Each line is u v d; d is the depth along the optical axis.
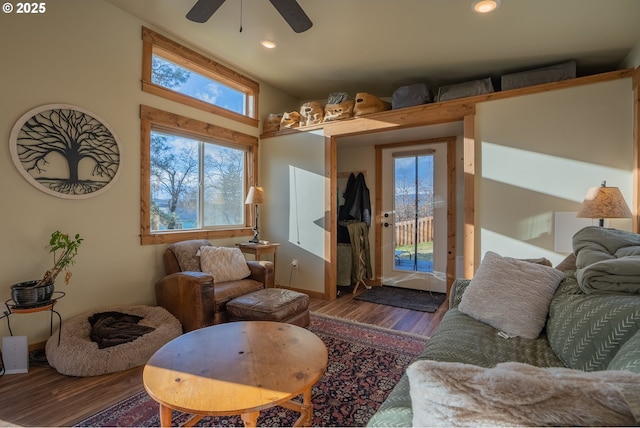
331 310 3.50
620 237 1.62
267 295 2.73
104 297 2.78
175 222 3.45
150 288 3.13
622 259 1.36
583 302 1.38
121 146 2.88
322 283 3.95
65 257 2.40
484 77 3.56
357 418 1.66
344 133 3.75
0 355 2.19
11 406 1.76
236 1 2.49
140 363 2.20
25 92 2.34
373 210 4.82
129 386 1.96
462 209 4.15
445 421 0.62
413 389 0.68
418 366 0.69
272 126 4.32
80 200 2.63
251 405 1.13
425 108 3.28
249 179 4.28
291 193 4.18
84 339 2.29
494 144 2.96
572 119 2.68
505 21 2.51
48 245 2.45
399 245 4.63
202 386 1.23
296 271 4.15
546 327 1.58
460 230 4.17
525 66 3.25
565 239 2.62
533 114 2.82
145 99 3.08
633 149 2.46
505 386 0.61
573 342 1.28
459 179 4.17
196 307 2.56
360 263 4.48
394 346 2.53
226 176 4.02
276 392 1.21
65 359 2.06
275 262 4.05
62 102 2.52
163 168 3.34
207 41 3.20
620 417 0.56
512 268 1.85
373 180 4.80
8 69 2.26
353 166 4.95
